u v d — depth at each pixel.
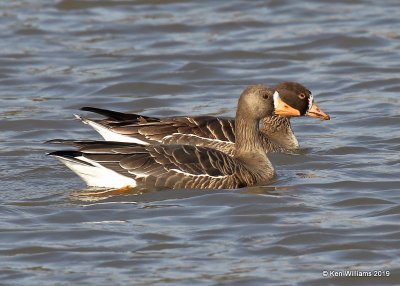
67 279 13.54
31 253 14.42
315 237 14.95
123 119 19.69
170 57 27.14
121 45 28.16
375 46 28.08
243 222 15.62
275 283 13.42
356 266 13.97
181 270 13.80
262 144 20.17
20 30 28.91
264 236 15.05
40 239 14.93
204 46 28.11
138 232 15.19
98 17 30.33
